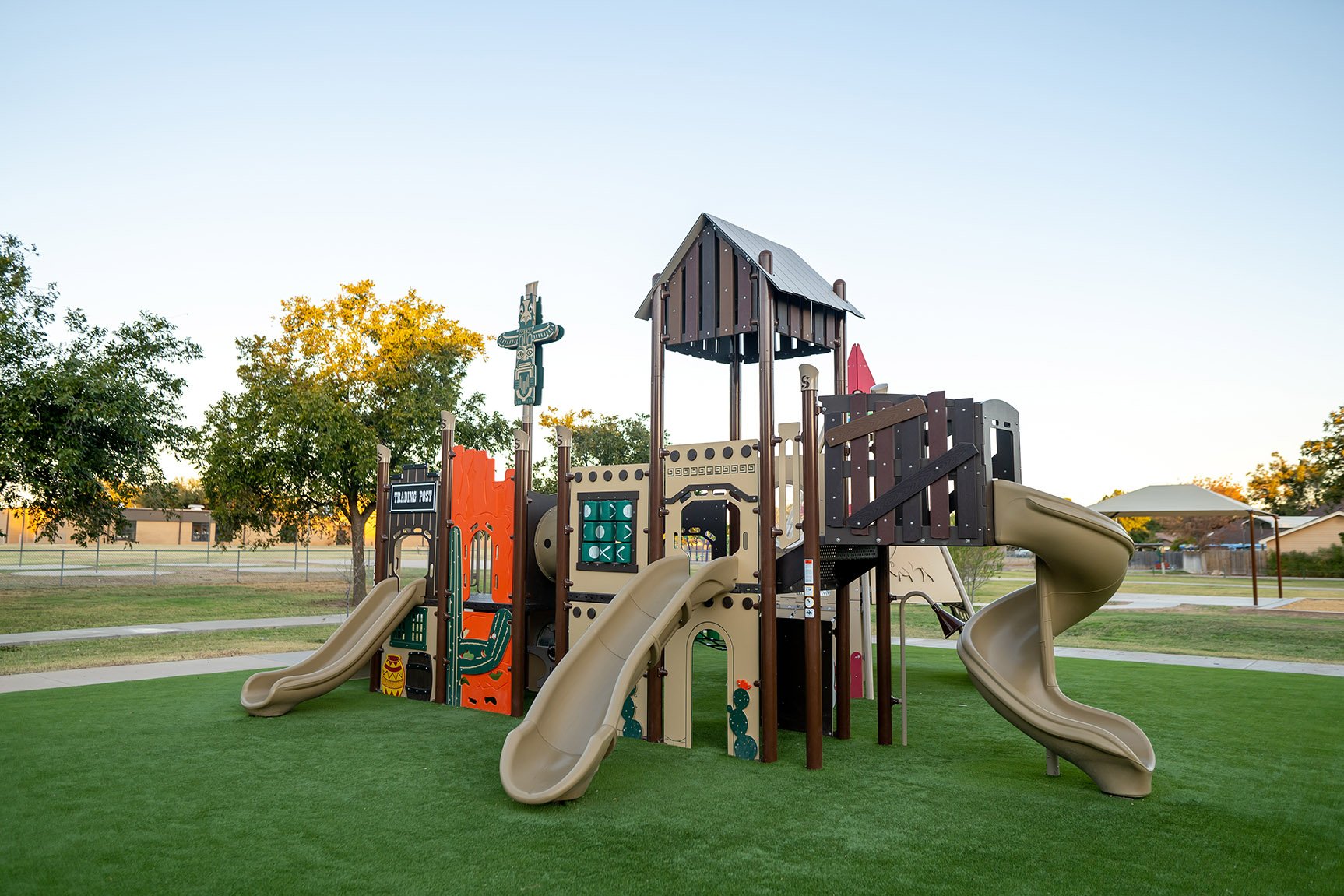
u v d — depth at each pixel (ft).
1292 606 78.38
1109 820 18.93
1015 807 19.98
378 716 30.55
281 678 30.94
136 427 56.49
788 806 20.04
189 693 33.91
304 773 22.43
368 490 76.59
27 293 56.65
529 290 33.88
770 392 25.55
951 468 22.56
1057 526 21.25
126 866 15.62
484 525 33.04
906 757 25.12
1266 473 187.21
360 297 78.89
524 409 33.06
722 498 26.30
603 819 18.90
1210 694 35.35
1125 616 69.36
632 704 28.25
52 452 52.75
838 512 24.32
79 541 60.54
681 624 24.35
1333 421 129.18
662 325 28.58
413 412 76.84
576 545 29.99
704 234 27.94
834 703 31.30
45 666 40.73
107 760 23.59
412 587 34.60
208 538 251.19
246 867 15.65
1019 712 21.94
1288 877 15.62
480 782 21.67
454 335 80.84
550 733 21.93
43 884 14.76
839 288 32.71
